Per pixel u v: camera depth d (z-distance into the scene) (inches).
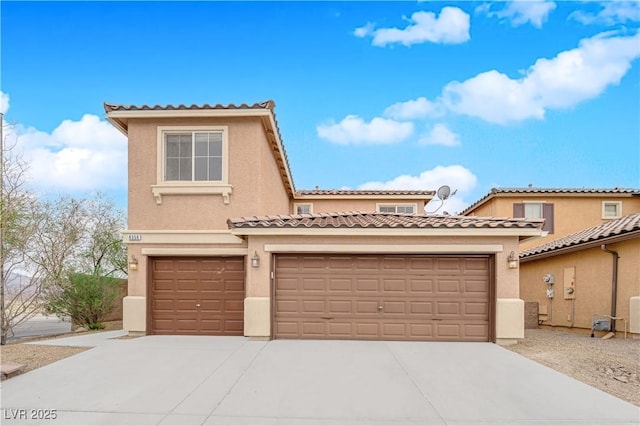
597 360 349.1
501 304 422.0
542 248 644.1
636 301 457.1
